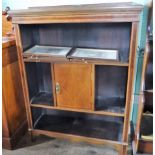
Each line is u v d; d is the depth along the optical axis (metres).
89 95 1.49
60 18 1.29
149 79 1.33
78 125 1.79
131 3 1.31
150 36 1.26
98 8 1.19
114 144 1.56
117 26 1.49
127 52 1.54
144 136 1.42
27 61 1.50
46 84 1.86
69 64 1.42
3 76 1.53
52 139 1.85
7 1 1.73
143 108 1.38
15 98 1.73
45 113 2.00
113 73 1.65
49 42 1.69
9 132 1.67
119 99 1.69
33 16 1.33
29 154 1.66
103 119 1.86
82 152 1.68
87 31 1.56
